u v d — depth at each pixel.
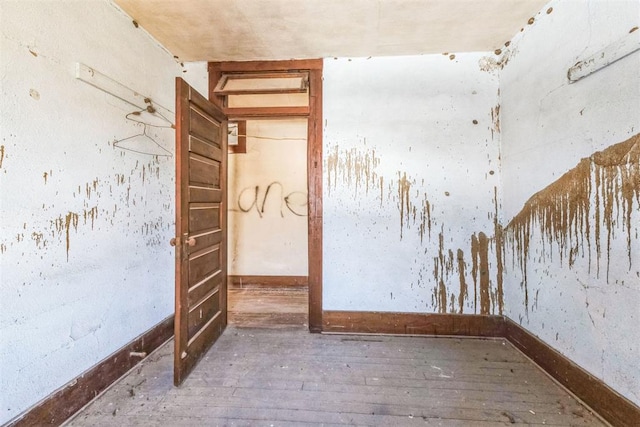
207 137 2.28
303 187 4.08
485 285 2.53
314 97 2.65
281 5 1.93
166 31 2.22
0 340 1.26
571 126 1.75
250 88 2.62
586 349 1.66
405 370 2.03
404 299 2.60
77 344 1.62
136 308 2.11
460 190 2.55
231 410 1.63
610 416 1.50
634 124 1.37
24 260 1.36
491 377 1.94
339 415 1.59
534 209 2.10
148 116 2.25
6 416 1.28
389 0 1.89
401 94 2.59
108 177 1.85
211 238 2.36
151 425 1.52
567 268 1.80
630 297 1.41
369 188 2.62
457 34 2.27
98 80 1.76
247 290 4.01
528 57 2.14
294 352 2.28
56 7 1.51
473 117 2.54
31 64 1.39
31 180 1.39
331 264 2.65
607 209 1.52
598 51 1.54
